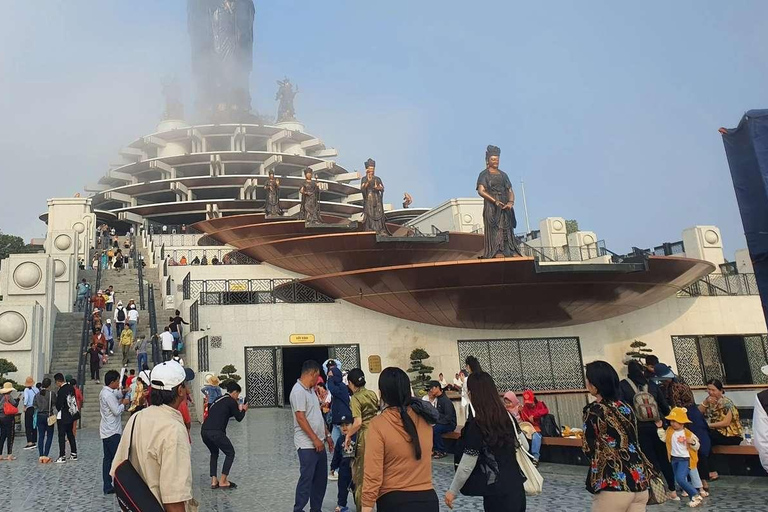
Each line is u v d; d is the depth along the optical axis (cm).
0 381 1825
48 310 2205
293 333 2559
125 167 6625
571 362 2755
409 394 415
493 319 2586
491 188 2497
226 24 8000
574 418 1958
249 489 877
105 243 4197
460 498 802
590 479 442
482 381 464
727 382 2884
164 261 3180
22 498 849
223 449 891
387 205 6394
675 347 2866
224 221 3888
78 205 4366
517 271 2391
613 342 2809
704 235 3366
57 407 1172
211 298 2752
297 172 6788
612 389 451
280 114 7944
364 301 2594
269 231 3566
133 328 2184
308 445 665
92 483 942
